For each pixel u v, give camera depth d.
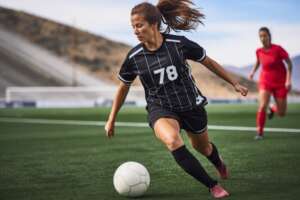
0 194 4.39
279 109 9.60
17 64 51.62
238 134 9.41
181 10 4.42
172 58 4.15
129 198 4.11
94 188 4.55
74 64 53.00
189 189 4.40
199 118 4.35
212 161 4.77
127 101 31.45
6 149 7.86
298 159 5.98
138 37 4.10
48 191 4.47
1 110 24.09
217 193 4.00
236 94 38.69
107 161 6.31
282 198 3.94
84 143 8.59
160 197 4.12
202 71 42.16
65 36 56.47
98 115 18.27
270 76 9.12
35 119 16.16
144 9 4.03
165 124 4.07
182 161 3.94
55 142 8.88
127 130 11.08
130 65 4.29
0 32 55.59
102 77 52.16
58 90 38.59
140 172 4.14
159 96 4.25
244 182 4.66
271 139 8.33
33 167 5.91
